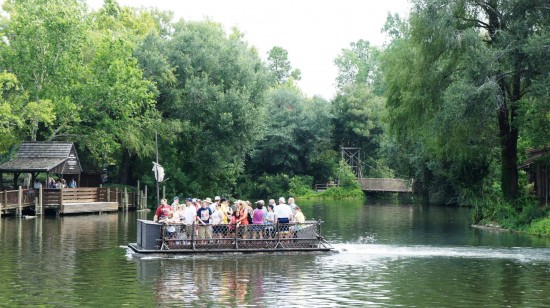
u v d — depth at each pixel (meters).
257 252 27.89
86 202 51.03
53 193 48.16
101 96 54.56
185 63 63.19
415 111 42.09
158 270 23.62
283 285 20.92
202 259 26.42
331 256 27.73
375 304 18.34
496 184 49.94
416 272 23.78
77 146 60.78
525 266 25.39
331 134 99.75
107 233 35.62
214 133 63.72
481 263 26.05
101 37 58.38
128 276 22.34
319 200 85.94
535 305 18.47
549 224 37.84
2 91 49.66
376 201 82.81
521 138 48.66
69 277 22.06
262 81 66.81
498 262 26.34
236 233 27.92
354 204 74.50
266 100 68.56
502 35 38.00
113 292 19.58
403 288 20.70
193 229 27.56
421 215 54.88
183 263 25.34
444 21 38.69
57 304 17.92
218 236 27.98
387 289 20.50
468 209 63.44
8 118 49.28
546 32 36.81
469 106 37.12
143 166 64.88
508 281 22.06
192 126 63.09
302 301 18.56
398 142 46.59
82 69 54.84
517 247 31.27
